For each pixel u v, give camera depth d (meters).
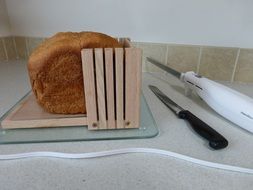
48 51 0.32
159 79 0.65
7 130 0.34
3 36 0.74
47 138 0.32
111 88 0.32
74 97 0.35
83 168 0.27
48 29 0.73
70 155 0.28
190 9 0.62
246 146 0.32
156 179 0.25
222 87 0.41
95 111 0.33
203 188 0.24
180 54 0.67
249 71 0.64
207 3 0.61
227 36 0.63
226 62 0.65
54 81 0.34
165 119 0.39
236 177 0.26
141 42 0.68
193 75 0.49
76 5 0.68
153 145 0.31
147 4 0.64
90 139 0.32
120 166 0.27
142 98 0.49
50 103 0.35
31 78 0.34
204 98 0.43
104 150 0.30
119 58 0.30
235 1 0.59
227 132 0.36
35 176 0.25
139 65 0.31
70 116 0.35
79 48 0.32
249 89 0.59
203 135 0.32
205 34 0.64
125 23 0.67
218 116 0.41
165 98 0.48
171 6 0.63
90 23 0.69
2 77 0.62
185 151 0.30
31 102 0.41
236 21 0.61
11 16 0.73
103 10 0.67
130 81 0.32
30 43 0.76
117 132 0.34
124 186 0.24
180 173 0.26
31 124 0.34
